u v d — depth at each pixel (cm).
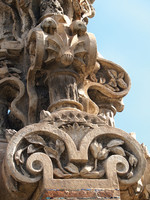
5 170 372
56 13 512
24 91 486
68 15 538
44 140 381
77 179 365
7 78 494
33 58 452
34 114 466
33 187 369
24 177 361
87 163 378
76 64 439
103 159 382
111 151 387
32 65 449
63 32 441
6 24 555
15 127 503
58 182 360
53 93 435
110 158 379
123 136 394
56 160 372
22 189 371
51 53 431
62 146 377
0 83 492
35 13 534
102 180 368
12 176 363
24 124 469
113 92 495
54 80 439
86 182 364
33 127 381
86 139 383
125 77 504
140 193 421
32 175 364
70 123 391
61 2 538
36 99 466
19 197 379
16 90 500
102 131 391
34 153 369
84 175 369
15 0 558
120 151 387
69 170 368
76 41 435
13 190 366
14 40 540
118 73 504
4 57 515
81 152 375
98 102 504
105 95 499
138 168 385
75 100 433
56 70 438
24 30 534
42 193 356
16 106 477
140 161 387
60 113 396
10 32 548
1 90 502
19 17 555
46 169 364
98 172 372
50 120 388
